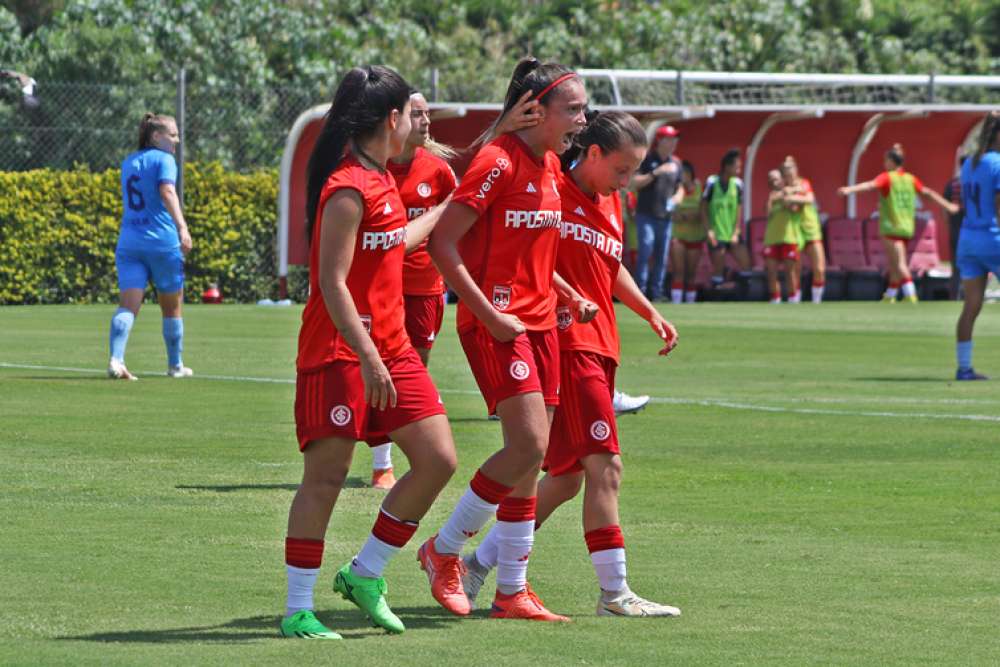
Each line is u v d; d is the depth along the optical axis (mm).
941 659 18281
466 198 20562
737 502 29422
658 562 24000
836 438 38562
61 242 92125
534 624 20344
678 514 28172
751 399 47281
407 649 18734
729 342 68625
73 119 99375
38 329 71750
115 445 35875
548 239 21031
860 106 106250
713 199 101312
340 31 117438
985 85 114625
